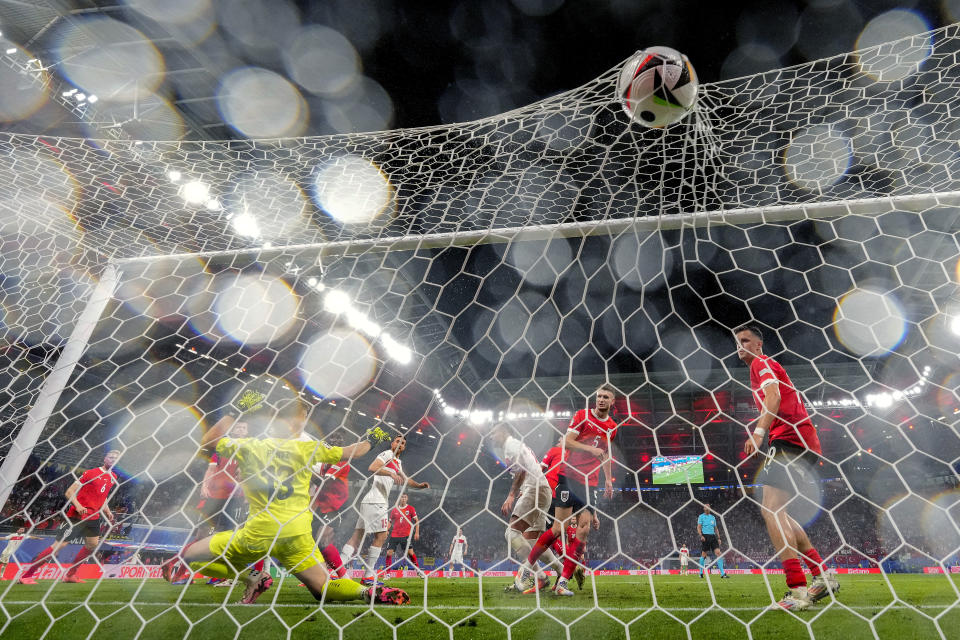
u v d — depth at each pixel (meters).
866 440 25.95
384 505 5.54
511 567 19.92
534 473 4.42
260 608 3.21
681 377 29.19
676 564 19.80
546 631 2.46
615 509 27.25
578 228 4.27
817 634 2.26
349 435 19.78
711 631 2.37
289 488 3.16
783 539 2.89
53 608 3.22
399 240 4.66
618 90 3.68
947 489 21.28
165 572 3.20
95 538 5.29
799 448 2.99
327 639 2.34
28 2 10.29
